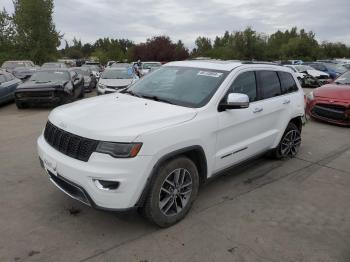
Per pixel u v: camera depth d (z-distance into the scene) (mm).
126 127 3389
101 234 3654
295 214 4207
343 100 8891
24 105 11844
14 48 43844
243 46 53156
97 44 93938
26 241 3506
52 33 45469
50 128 3949
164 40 57875
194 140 3793
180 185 3836
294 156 6383
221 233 3732
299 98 6016
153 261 3248
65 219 3932
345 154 6652
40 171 5371
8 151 6434
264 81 5215
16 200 4371
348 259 3361
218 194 4680
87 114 3770
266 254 3396
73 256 3291
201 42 72812
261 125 5059
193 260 3275
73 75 13820
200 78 4562
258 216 4125
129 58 61281
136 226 3818
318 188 5008
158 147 3430
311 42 64438
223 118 4211
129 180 3305
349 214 4262
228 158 4461
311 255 3404
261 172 5539
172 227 3818
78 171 3346
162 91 4562
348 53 74500
